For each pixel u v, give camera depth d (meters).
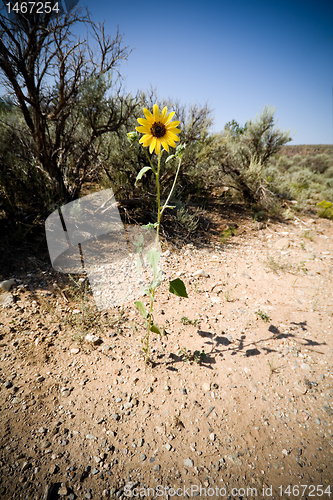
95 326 2.63
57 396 1.96
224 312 3.01
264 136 7.88
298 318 2.97
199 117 6.59
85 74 4.21
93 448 1.66
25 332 2.49
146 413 1.89
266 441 1.75
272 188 7.42
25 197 4.09
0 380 2.04
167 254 4.20
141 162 5.41
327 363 2.38
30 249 3.62
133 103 5.27
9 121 4.44
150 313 2.08
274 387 2.14
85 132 4.75
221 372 2.25
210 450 1.69
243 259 4.41
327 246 5.07
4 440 1.65
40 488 1.43
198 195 6.65
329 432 1.82
